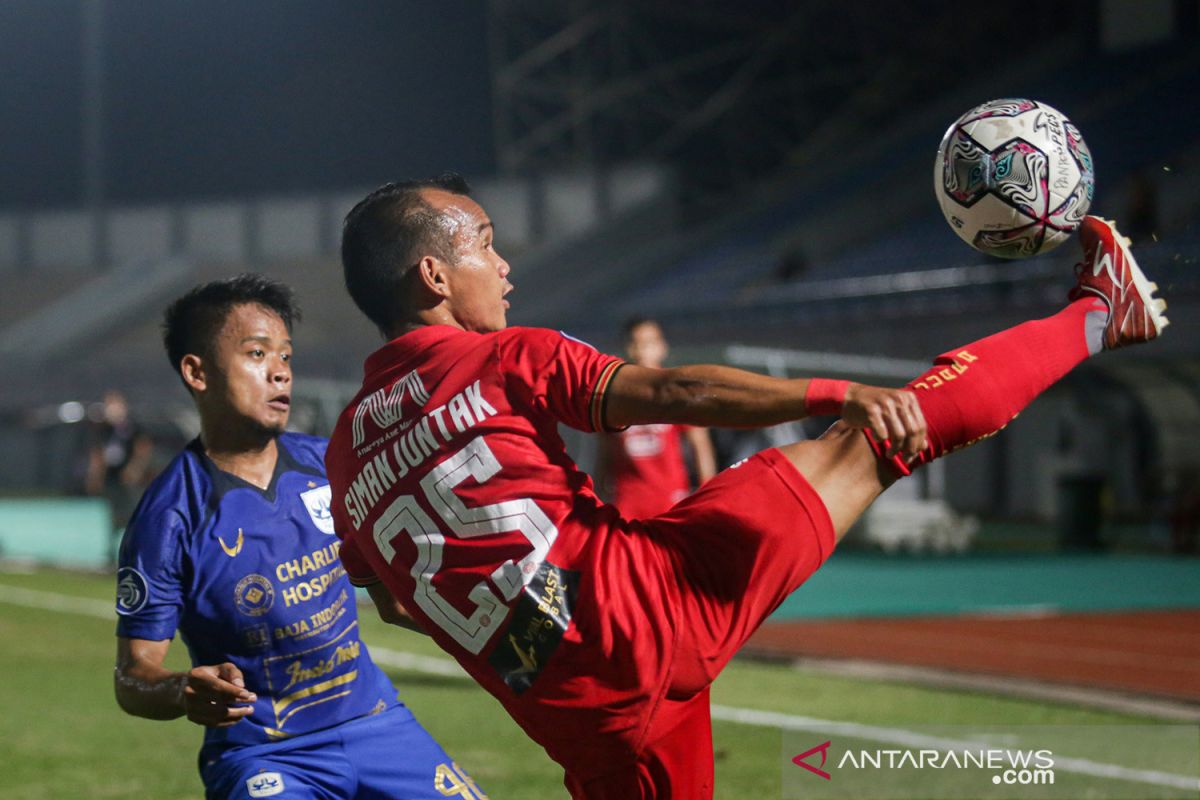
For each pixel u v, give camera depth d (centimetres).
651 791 252
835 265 2872
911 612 1187
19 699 772
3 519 2575
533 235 3431
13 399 3569
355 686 337
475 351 252
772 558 242
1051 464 2259
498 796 536
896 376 1778
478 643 249
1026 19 3331
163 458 2181
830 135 3456
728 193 3506
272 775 318
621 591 240
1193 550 1780
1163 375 1897
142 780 576
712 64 3422
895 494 1864
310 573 333
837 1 3212
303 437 352
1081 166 262
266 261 3769
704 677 243
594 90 3416
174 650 986
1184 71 2938
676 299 3003
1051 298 2053
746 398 227
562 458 251
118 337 3684
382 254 269
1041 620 1134
